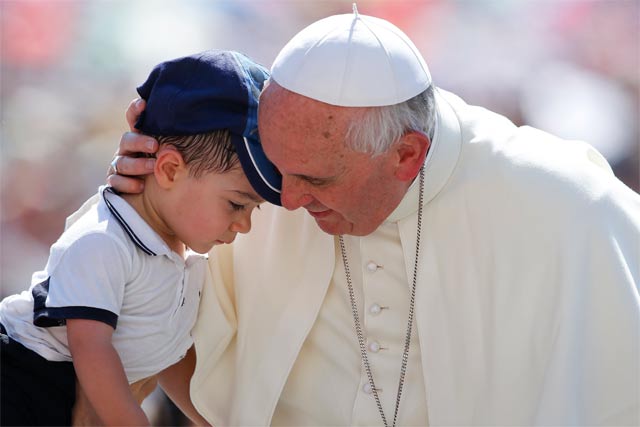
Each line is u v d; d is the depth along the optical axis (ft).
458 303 35.14
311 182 32.24
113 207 34.22
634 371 31.86
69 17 101.96
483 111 38.14
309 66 31.71
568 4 101.24
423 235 35.94
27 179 95.35
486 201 35.14
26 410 33.47
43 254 92.53
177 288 36.04
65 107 99.30
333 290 37.96
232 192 34.04
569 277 33.01
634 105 99.55
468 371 34.58
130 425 32.22
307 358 38.55
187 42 102.47
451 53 102.12
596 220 33.47
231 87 33.47
